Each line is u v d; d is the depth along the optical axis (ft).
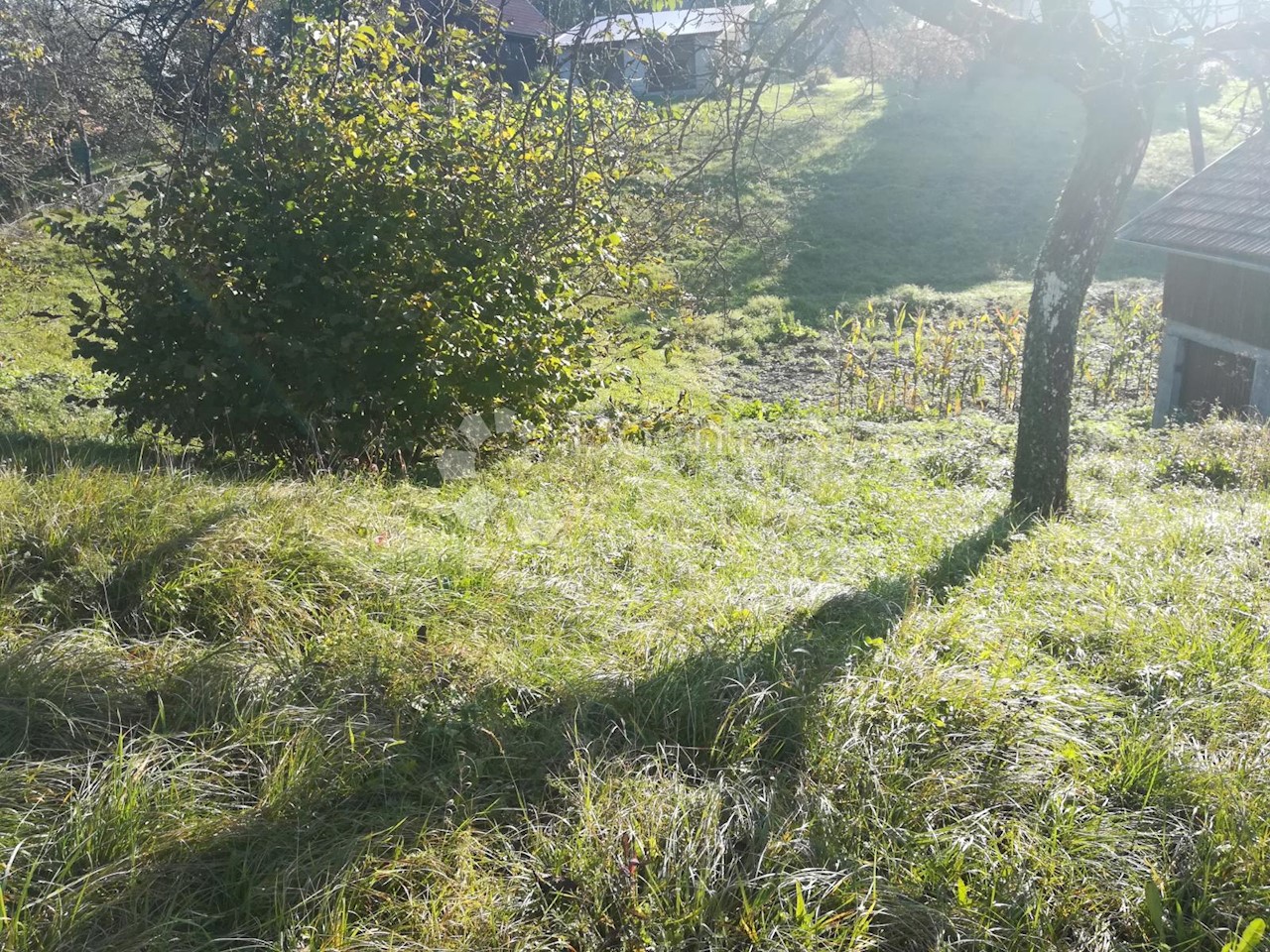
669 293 34.86
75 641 12.00
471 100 31.09
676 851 10.06
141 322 27.40
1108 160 23.95
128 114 31.94
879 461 34.09
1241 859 10.44
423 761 11.37
